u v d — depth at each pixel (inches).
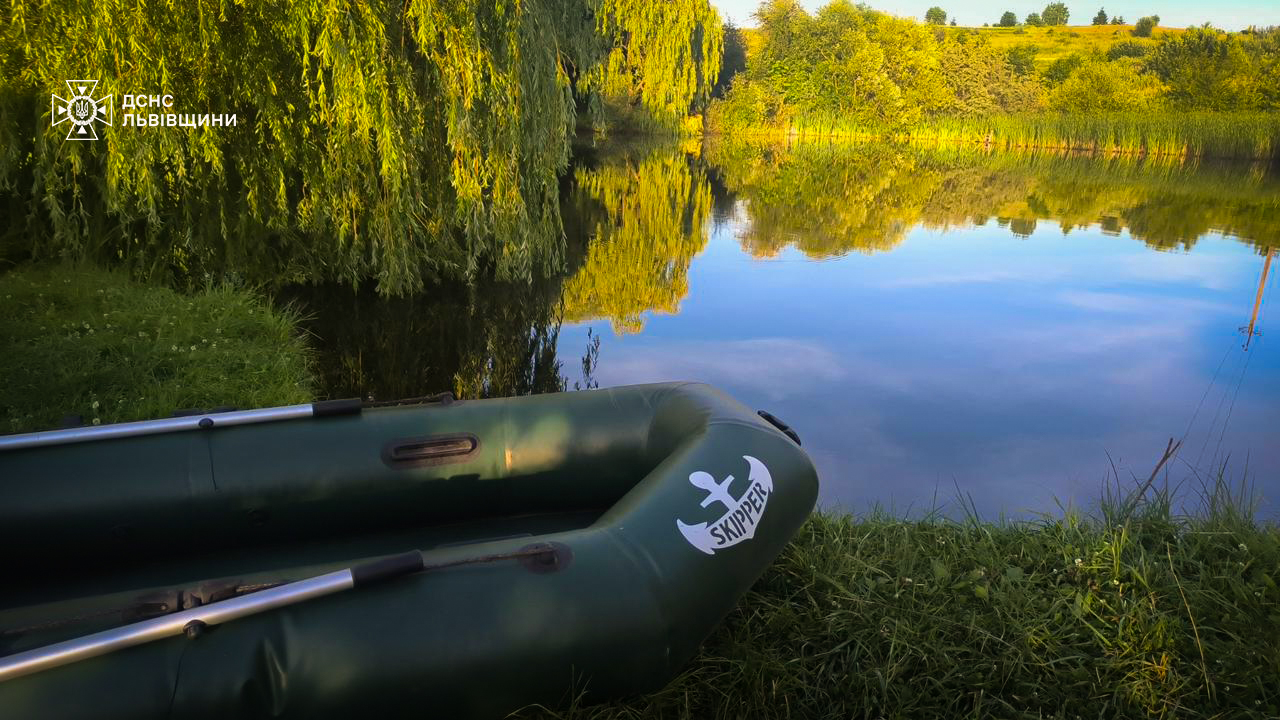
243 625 70.6
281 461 104.1
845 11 1817.2
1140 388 245.0
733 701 93.7
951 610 112.1
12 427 154.2
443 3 274.8
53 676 63.4
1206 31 1670.8
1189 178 999.0
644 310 331.9
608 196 706.8
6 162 245.1
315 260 312.8
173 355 200.5
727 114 1795.0
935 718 93.6
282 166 271.9
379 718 72.1
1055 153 1454.2
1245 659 100.0
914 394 236.4
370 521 108.6
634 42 766.5
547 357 266.4
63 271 250.7
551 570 82.2
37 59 221.0
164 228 278.7
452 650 74.5
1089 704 96.0
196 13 230.4
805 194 775.7
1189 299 367.9
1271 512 164.2
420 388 231.6
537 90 313.6
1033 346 288.4
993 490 175.2
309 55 258.8
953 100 1734.7
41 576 96.0
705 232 544.1
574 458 116.3
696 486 98.0
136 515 97.0
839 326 312.5
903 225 595.2
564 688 80.1
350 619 73.5
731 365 262.1
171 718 64.5
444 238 336.5
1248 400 235.6
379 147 265.7
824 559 123.9
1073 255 482.6
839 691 96.9
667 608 85.3
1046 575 119.8
